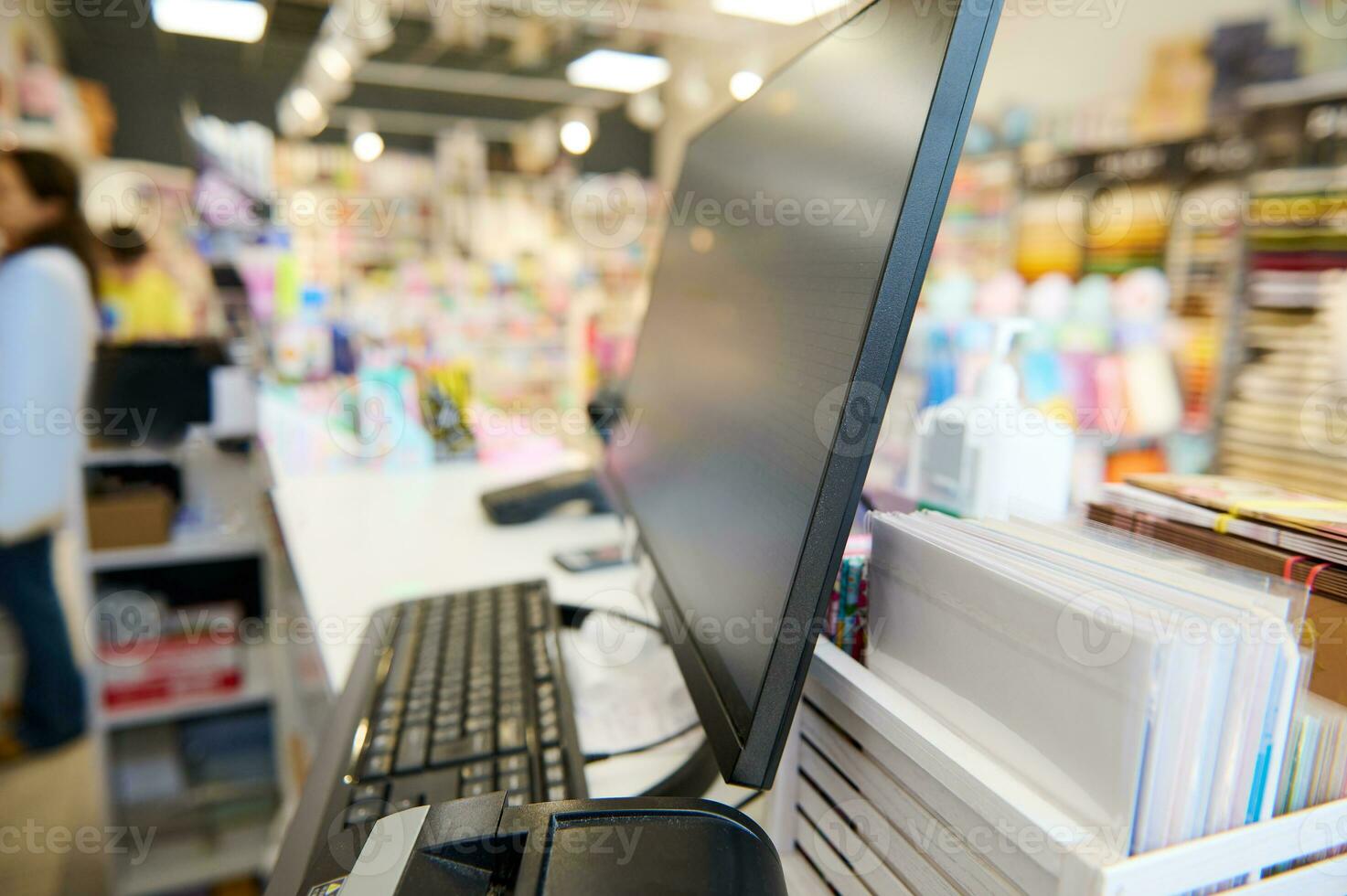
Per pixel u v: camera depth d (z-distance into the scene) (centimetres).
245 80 530
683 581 64
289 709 183
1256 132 170
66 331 196
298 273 373
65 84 454
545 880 34
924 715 42
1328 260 150
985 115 257
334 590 107
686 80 491
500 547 127
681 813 39
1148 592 36
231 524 197
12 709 241
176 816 188
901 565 47
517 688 67
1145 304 194
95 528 184
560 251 505
